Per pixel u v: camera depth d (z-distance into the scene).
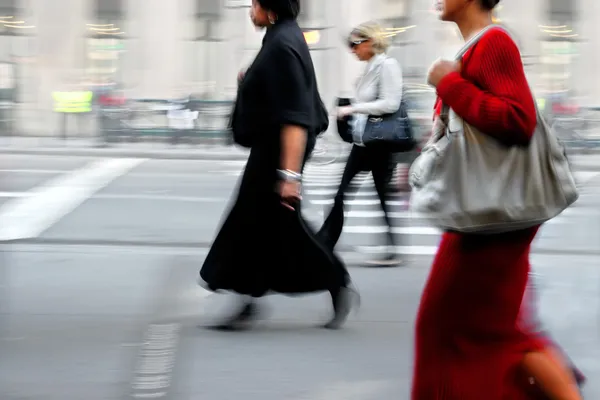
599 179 19.66
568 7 33.50
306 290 6.58
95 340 6.52
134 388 5.52
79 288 8.13
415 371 3.93
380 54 8.73
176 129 26.11
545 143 3.69
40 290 8.04
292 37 6.17
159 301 7.66
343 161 21.88
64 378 5.68
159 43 32.97
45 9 32.19
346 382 5.71
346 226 12.45
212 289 6.50
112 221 12.27
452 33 29.77
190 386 5.57
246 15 31.91
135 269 8.98
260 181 6.32
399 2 30.19
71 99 28.27
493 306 3.80
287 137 6.14
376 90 8.64
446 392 3.81
